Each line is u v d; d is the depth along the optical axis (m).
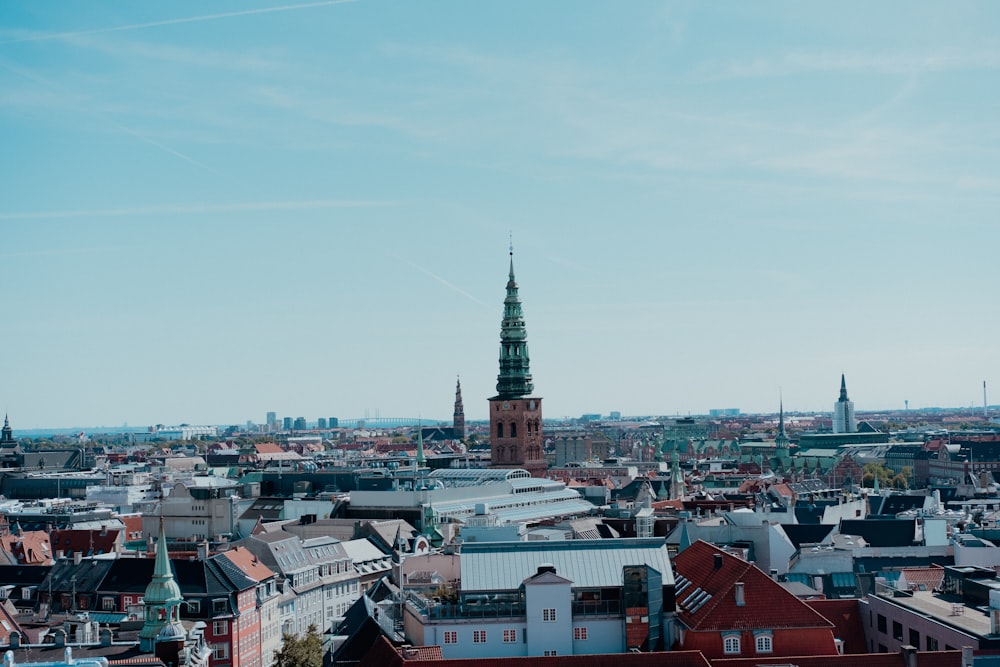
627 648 128.25
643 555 135.62
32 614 190.50
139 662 121.12
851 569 188.25
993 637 120.75
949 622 127.94
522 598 130.88
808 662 117.31
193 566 188.62
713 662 119.00
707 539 199.12
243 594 188.12
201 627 144.88
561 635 129.25
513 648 129.25
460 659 114.75
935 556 195.88
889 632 139.62
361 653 133.38
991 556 190.62
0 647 133.38
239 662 184.75
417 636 131.62
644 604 128.75
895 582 162.62
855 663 117.06
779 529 197.12
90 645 134.25
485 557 135.25
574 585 131.50
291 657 165.00
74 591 196.62
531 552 136.00
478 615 129.88
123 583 195.50
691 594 132.38
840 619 147.75
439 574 185.75
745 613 124.44
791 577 186.75
